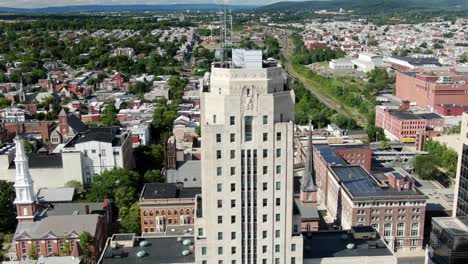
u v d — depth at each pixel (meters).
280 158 125.75
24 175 187.38
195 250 131.38
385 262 139.25
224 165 124.50
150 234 175.38
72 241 177.25
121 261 137.00
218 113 123.56
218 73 122.94
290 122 124.06
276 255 133.00
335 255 139.62
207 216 128.25
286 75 135.88
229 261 132.00
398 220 198.62
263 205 128.62
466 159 173.62
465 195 173.75
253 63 123.50
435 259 170.62
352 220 197.00
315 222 193.88
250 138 123.88
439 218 174.25
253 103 121.25
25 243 178.00
